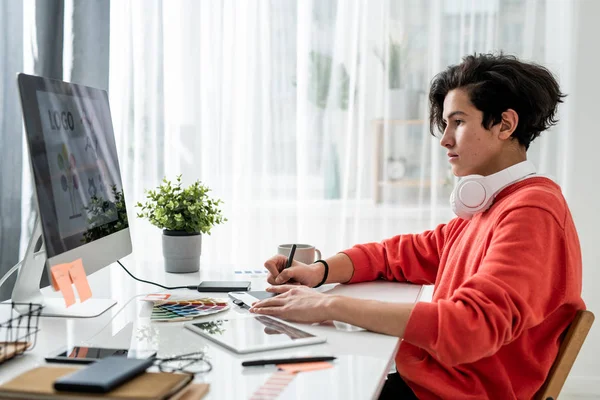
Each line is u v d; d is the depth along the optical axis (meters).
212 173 2.49
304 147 2.48
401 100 2.46
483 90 1.28
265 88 2.47
